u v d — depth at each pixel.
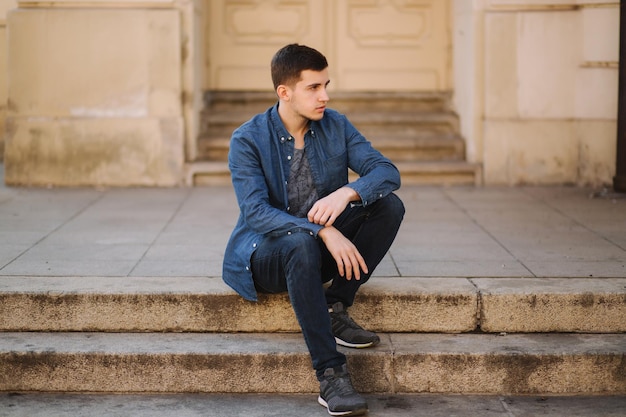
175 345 3.55
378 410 3.31
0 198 6.01
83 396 3.46
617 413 3.29
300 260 3.19
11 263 4.17
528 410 3.32
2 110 7.77
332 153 3.51
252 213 3.31
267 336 3.65
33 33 6.41
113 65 6.45
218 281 3.84
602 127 6.43
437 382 3.47
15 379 3.48
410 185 6.61
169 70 6.46
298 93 3.35
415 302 3.67
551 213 5.49
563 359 3.46
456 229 5.03
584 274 3.96
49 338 3.62
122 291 3.69
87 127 6.48
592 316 3.67
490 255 4.36
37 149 6.50
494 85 6.53
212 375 3.47
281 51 3.40
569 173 6.57
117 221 5.24
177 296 3.67
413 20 7.39
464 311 3.67
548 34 6.46
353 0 7.37
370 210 3.46
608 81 6.35
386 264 4.17
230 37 7.34
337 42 7.40
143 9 6.45
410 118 7.13
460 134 7.06
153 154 6.52
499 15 6.47
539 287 3.73
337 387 3.21
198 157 6.82
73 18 6.40
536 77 6.50
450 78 7.41
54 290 3.69
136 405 3.37
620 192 6.12
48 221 5.22
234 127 7.13
